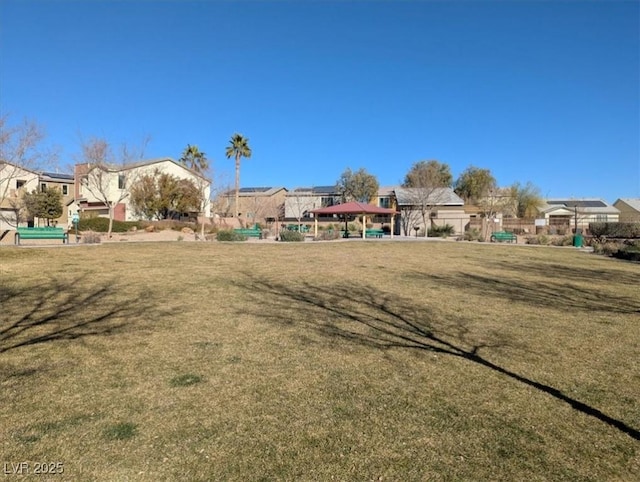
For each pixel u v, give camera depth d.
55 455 2.72
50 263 12.09
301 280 10.33
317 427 3.18
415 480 2.55
